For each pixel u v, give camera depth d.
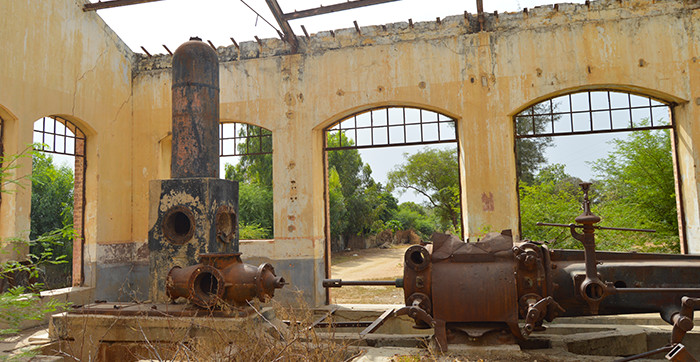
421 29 9.62
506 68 9.16
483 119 9.19
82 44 9.71
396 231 39.03
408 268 4.89
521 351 4.56
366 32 9.88
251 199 25.86
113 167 10.45
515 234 8.95
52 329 6.00
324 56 10.08
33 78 8.56
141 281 10.66
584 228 4.51
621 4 8.74
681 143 8.72
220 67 10.67
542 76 8.98
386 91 9.70
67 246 17.75
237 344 4.33
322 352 3.94
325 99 10.02
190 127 6.93
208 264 5.75
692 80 8.37
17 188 8.09
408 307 4.56
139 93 11.07
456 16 9.46
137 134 10.98
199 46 7.14
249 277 5.71
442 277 4.73
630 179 12.35
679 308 4.54
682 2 8.51
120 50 10.79
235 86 10.55
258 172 27.98
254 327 5.11
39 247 17.14
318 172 10.25
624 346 5.59
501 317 4.54
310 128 10.05
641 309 4.71
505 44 9.20
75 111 9.46
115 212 10.43
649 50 8.59
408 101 9.59
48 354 5.79
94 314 5.93
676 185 8.88
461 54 9.38
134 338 5.72
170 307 6.00
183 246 6.57
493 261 4.78
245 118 10.44
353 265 24.70
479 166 9.12
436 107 9.47
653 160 11.60
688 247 8.66
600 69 8.73
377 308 9.05
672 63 8.47
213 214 6.68
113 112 10.52
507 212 8.92
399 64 9.67
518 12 9.18
